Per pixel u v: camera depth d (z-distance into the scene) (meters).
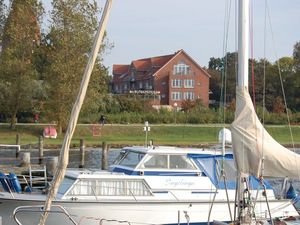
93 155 43.38
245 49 11.58
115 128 60.34
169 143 51.84
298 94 92.06
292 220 15.55
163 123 69.56
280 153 11.39
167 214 16.55
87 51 53.12
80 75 52.78
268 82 90.25
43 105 55.69
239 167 11.47
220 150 18.27
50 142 48.28
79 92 8.10
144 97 89.06
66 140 8.06
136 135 60.03
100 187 16.55
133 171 17.25
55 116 54.00
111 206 16.11
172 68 107.50
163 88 107.81
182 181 17.33
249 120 11.41
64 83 53.00
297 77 91.31
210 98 118.50
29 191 17.47
